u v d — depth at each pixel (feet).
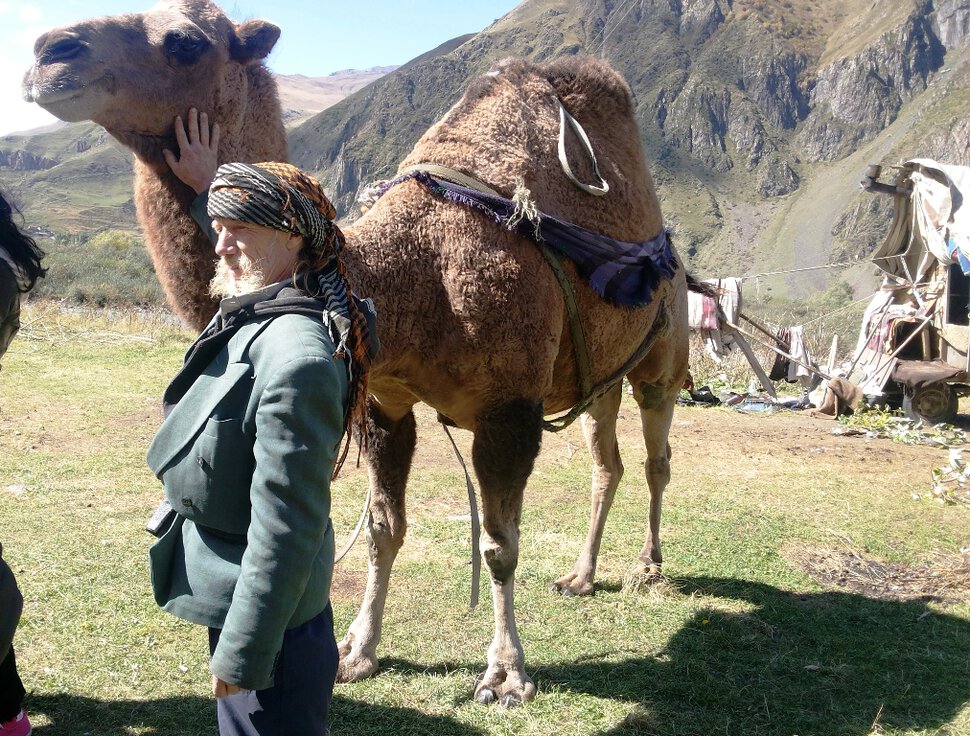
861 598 17.30
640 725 12.40
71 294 67.92
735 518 21.74
